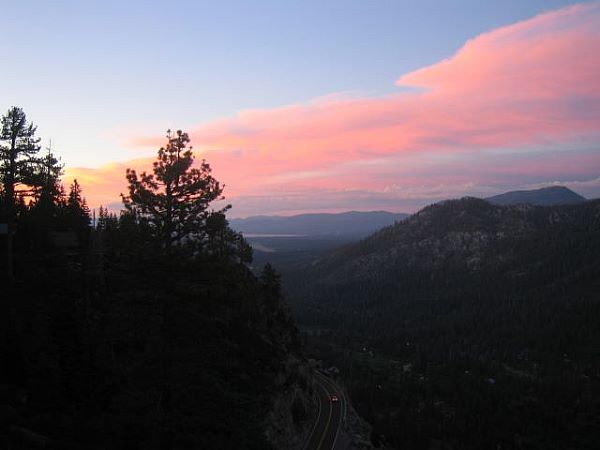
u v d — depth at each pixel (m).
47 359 28.28
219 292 20.48
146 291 19.56
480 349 194.25
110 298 22.00
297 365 67.00
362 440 66.94
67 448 21.55
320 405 73.75
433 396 135.75
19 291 36.75
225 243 22.30
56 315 32.97
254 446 22.67
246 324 49.59
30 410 24.98
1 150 42.53
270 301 70.31
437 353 188.62
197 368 19.72
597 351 175.00
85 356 28.70
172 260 20.03
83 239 54.69
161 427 18.91
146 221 20.53
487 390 134.00
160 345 19.44
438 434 104.12
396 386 140.12
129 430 20.14
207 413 20.38
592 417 117.75
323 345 183.50
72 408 25.88
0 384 26.84
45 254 45.31
